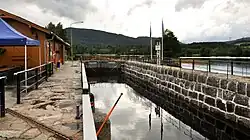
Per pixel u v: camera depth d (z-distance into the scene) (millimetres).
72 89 9641
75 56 44625
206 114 11516
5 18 14039
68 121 5422
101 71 34938
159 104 14555
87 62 33656
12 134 4684
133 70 29922
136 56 34562
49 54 18797
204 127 9820
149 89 22000
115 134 8297
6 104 7016
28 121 5461
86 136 2689
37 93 8734
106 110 11531
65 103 7145
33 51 15016
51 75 14914
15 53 14695
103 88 21500
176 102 15469
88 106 3742
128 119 10359
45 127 5035
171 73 16797
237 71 11977
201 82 12195
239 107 9039
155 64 22984
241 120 8906
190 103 13367
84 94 4637
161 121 10344
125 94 18031
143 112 11914
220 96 10359
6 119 5609
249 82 8758
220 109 10328
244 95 8805
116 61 36000
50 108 6562
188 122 10414
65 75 15078
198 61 17078
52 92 8953
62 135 4590
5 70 11031
